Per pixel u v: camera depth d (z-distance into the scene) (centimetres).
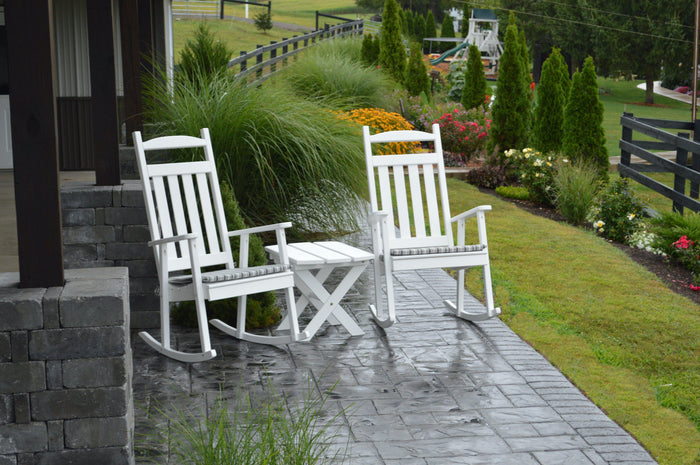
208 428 279
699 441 340
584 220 890
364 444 321
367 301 554
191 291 430
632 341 483
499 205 945
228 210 506
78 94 917
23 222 280
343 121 712
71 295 273
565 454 315
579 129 993
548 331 492
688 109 3594
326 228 671
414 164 530
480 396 377
